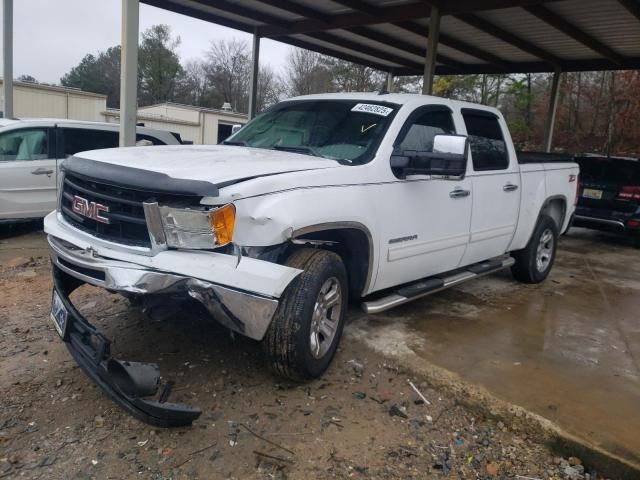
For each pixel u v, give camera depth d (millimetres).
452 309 5410
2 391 3363
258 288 2918
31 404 3232
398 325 4812
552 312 5539
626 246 10133
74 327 3176
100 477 2646
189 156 3602
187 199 2924
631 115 26922
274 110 5090
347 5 9789
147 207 2906
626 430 3229
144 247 3006
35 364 3727
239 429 3088
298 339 3277
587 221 10047
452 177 4039
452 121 4879
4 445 2854
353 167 3773
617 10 9148
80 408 3217
